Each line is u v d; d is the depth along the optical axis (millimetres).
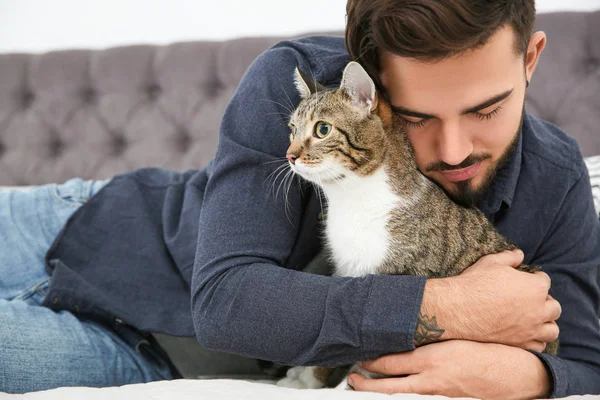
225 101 3113
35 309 1593
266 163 1400
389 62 1294
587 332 1521
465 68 1164
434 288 1181
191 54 3191
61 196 1982
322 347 1168
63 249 1736
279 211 1384
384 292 1155
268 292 1208
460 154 1276
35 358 1461
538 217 1564
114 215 1798
